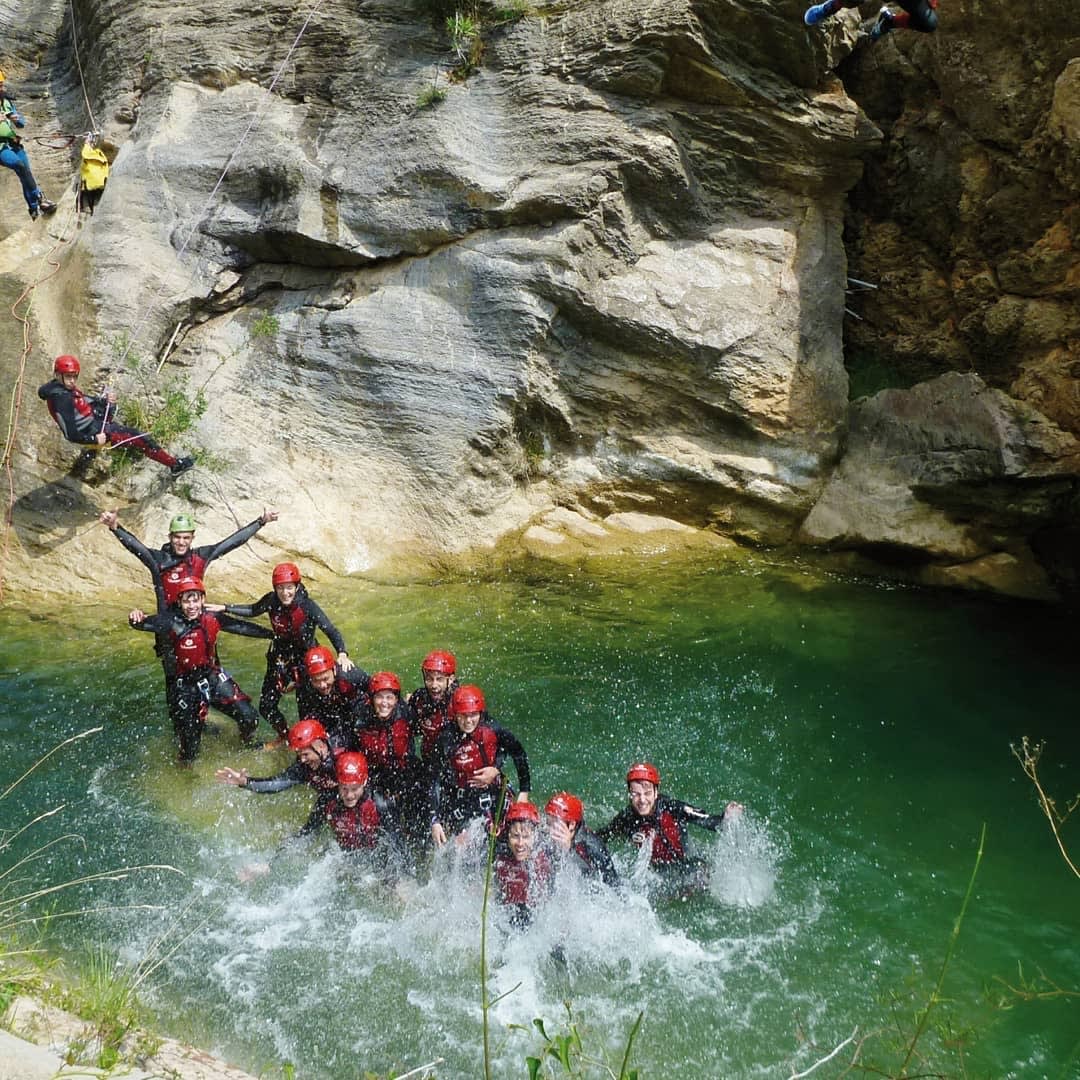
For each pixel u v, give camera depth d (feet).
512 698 31.30
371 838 23.93
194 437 39.24
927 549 38.60
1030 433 37.40
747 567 40.27
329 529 38.96
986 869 24.56
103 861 24.30
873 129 40.34
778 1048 19.60
